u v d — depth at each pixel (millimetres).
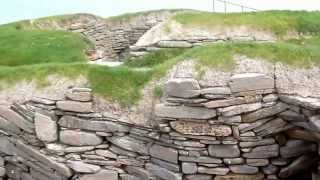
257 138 10531
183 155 10891
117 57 26078
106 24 26000
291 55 10430
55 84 12203
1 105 12711
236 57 10648
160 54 16109
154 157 11289
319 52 10562
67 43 18844
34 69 12836
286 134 10711
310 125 9961
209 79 10477
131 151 11539
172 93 10641
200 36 16188
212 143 10648
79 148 11922
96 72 12070
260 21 16516
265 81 10234
